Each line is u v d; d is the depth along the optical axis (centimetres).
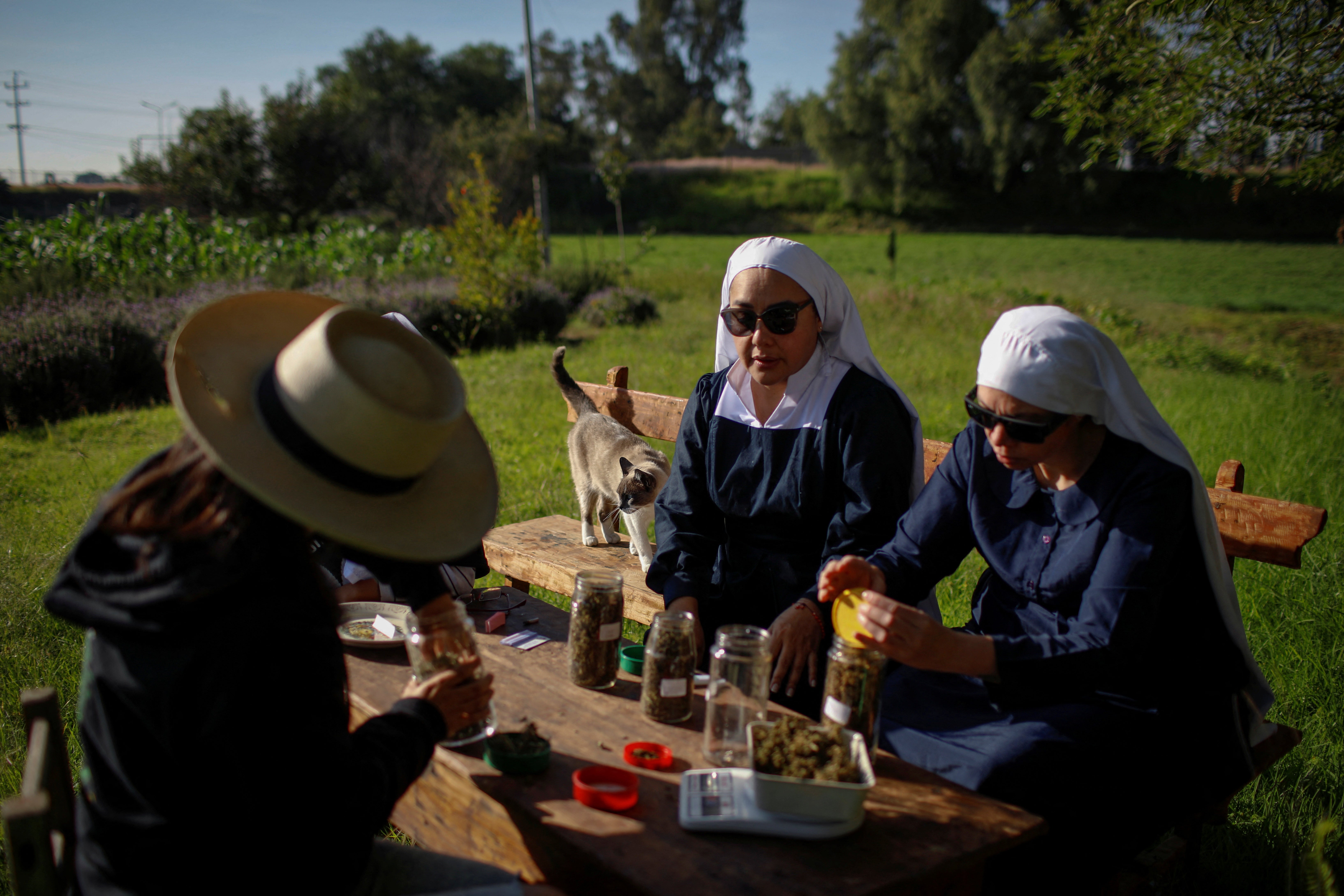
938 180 5866
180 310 1360
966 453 260
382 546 160
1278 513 262
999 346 223
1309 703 352
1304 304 2566
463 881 178
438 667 205
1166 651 239
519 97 8925
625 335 1598
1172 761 237
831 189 6238
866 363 298
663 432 438
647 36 9731
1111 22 573
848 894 157
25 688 379
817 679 268
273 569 154
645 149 9394
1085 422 233
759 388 306
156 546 144
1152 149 604
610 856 166
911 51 5434
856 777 178
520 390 1087
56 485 722
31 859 148
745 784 187
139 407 1136
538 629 282
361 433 156
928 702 249
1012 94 5034
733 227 5691
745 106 10594
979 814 187
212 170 3144
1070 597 236
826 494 291
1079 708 234
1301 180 543
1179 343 1659
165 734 143
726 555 314
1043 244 4522
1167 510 221
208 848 152
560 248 4362
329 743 156
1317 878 196
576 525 451
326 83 7762
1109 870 230
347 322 167
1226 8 511
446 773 205
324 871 158
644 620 342
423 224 3459
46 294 1427
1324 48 498
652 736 216
